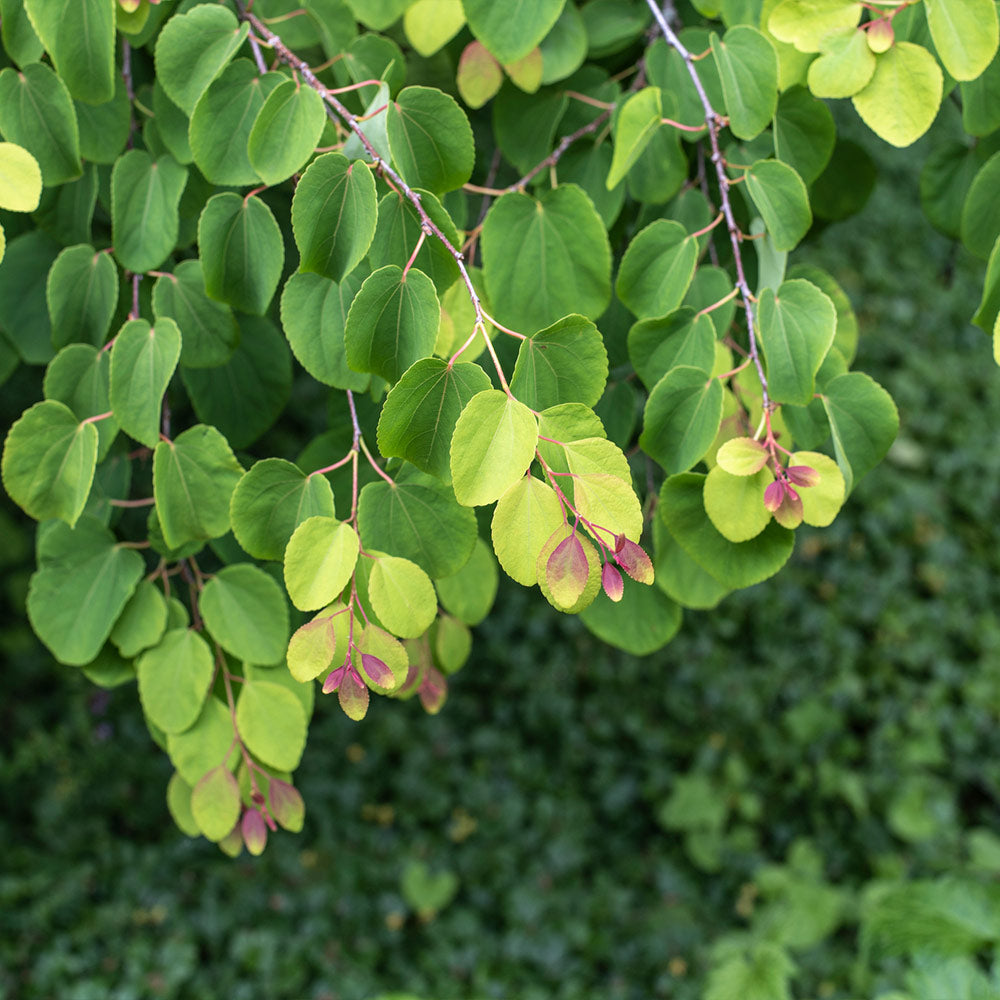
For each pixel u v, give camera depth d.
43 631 0.90
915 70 0.82
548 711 2.55
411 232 0.81
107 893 2.18
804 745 2.50
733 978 1.59
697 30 0.94
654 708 2.59
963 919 1.22
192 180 0.90
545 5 0.86
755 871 2.27
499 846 2.33
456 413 0.76
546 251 0.89
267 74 0.84
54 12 0.83
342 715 2.50
